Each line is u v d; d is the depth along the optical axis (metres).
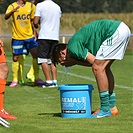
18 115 24.55
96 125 21.50
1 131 20.38
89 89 23.23
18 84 39.19
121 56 23.14
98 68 23.05
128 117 23.41
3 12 88.19
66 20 96.12
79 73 48.22
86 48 23.11
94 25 23.08
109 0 130.75
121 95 31.55
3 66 23.42
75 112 23.31
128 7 133.38
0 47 23.44
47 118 23.41
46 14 35.56
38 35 36.59
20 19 37.50
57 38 35.94
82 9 125.00
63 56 23.34
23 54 38.22
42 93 33.59
